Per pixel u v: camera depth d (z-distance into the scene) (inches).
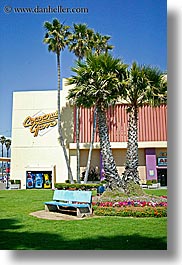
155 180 1315.2
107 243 283.1
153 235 308.0
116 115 1393.9
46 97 1459.2
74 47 1228.5
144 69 609.3
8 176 1544.0
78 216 416.2
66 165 1414.9
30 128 1450.5
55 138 1435.8
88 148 1391.5
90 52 622.8
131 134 603.8
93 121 1360.7
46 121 1446.9
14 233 324.5
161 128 1374.3
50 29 1224.8
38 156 1432.1
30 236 311.6
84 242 286.7
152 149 1384.1
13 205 560.7
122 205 459.5
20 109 1464.1
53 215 435.5
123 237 301.9
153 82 613.3
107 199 525.3
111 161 582.6
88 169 1282.0
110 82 592.4
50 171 1411.2
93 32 1234.0
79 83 626.5
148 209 424.5
